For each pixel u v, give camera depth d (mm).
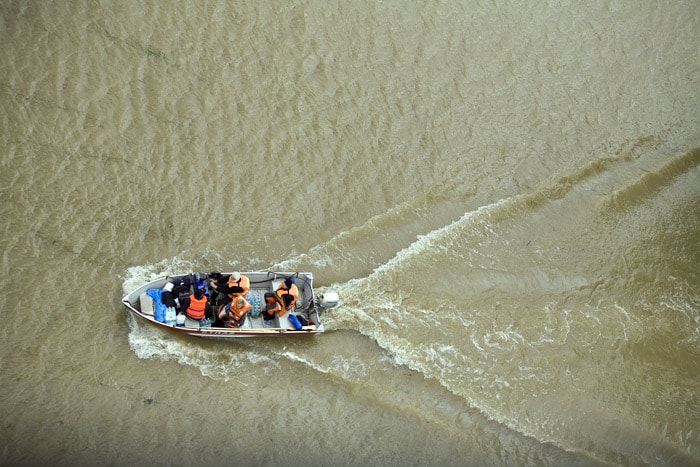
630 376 22422
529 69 26953
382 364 20016
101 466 16578
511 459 19844
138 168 20766
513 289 22594
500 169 24719
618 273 24266
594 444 20891
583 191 25438
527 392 20969
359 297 20859
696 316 24641
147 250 19656
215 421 17797
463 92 25641
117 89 21703
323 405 18859
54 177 19812
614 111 27344
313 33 24906
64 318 17938
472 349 21094
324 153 22906
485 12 27484
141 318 18297
